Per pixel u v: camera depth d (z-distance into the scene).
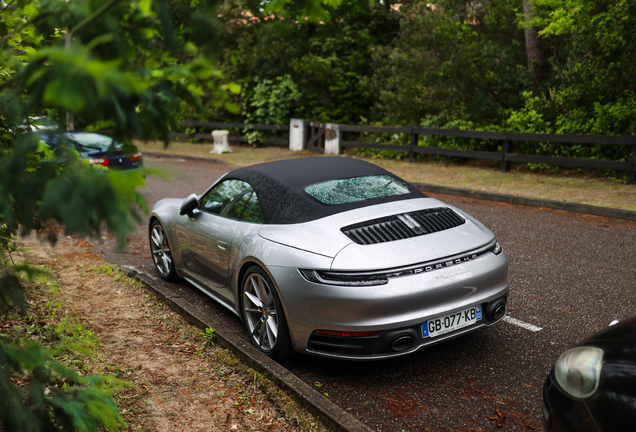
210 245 4.31
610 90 11.07
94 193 0.89
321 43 21.28
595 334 2.23
